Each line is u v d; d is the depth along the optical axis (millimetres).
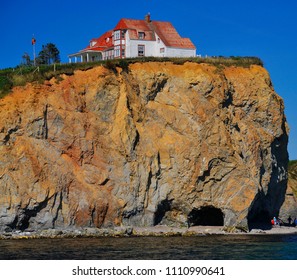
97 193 61344
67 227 59656
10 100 62125
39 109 61875
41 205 59344
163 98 66750
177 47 81688
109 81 64750
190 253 46906
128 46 81500
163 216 64938
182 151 64438
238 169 64188
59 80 64250
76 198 60562
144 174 63125
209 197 64000
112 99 64500
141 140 64250
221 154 64250
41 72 64938
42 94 62844
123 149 62938
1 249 47938
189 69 67750
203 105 66062
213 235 60062
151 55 82875
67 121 62531
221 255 46250
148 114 65750
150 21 84562
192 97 66438
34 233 57375
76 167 61750
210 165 64125
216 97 66625
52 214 59469
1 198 58188
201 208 64312
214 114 65750
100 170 62188
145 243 52438
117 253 46188
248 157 67188
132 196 62250
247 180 64000
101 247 49406
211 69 68562
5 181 58688
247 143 67562
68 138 62125
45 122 61875
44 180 59875
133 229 60750
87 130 63094
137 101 65688
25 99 62312
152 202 63156
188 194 63875
